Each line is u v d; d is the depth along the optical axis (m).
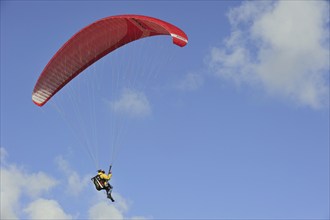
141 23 28.36
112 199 27.75
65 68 30.81
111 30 29.47
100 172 27.73
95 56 31.23
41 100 31.61
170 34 26.34
